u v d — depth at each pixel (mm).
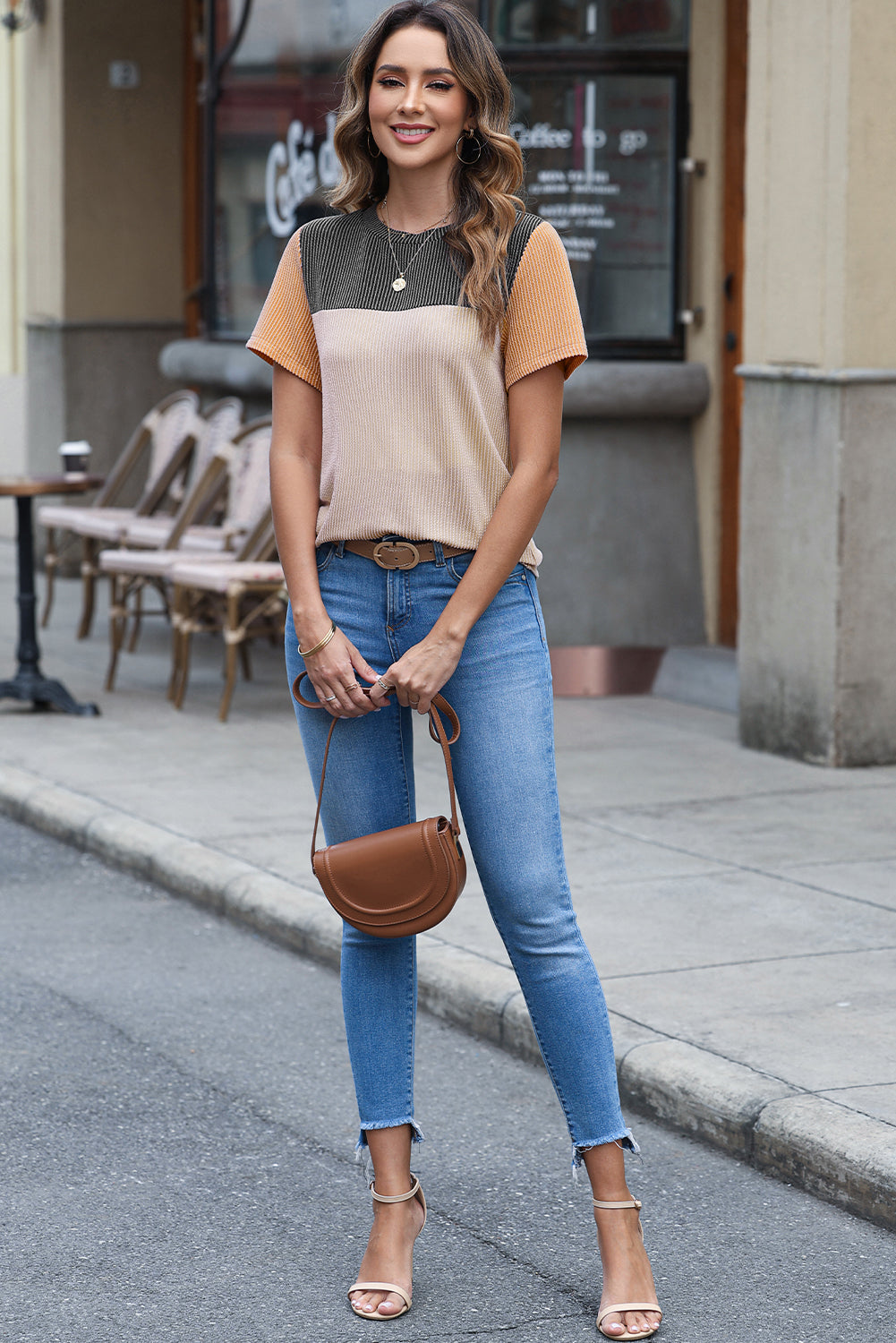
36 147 12453
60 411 12273
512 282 2959
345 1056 4398
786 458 7020
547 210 8578
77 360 12250
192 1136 3900
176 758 7316
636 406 8625
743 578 7332
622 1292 3029
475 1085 4188
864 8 6531
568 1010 3051
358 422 2986
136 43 12141
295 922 5195
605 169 8602
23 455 14797
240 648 9188
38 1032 4531
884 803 6445
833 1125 3584
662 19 8555
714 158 8555
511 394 2990
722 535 8852
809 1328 3047
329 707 3025
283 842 5984
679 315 8742
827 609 6902
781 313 6961
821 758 7023
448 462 2979
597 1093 3062
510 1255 3344
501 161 3014
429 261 2979
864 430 6762
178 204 12398
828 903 5203
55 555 10781
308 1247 3373
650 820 6195
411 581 3012
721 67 8477
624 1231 3066
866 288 6688
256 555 8305
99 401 12336
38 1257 3316
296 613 3029
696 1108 3842
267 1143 3869
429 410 2967
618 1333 2996
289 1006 4750
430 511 2986
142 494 12531
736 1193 3592
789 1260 3305
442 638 2941
